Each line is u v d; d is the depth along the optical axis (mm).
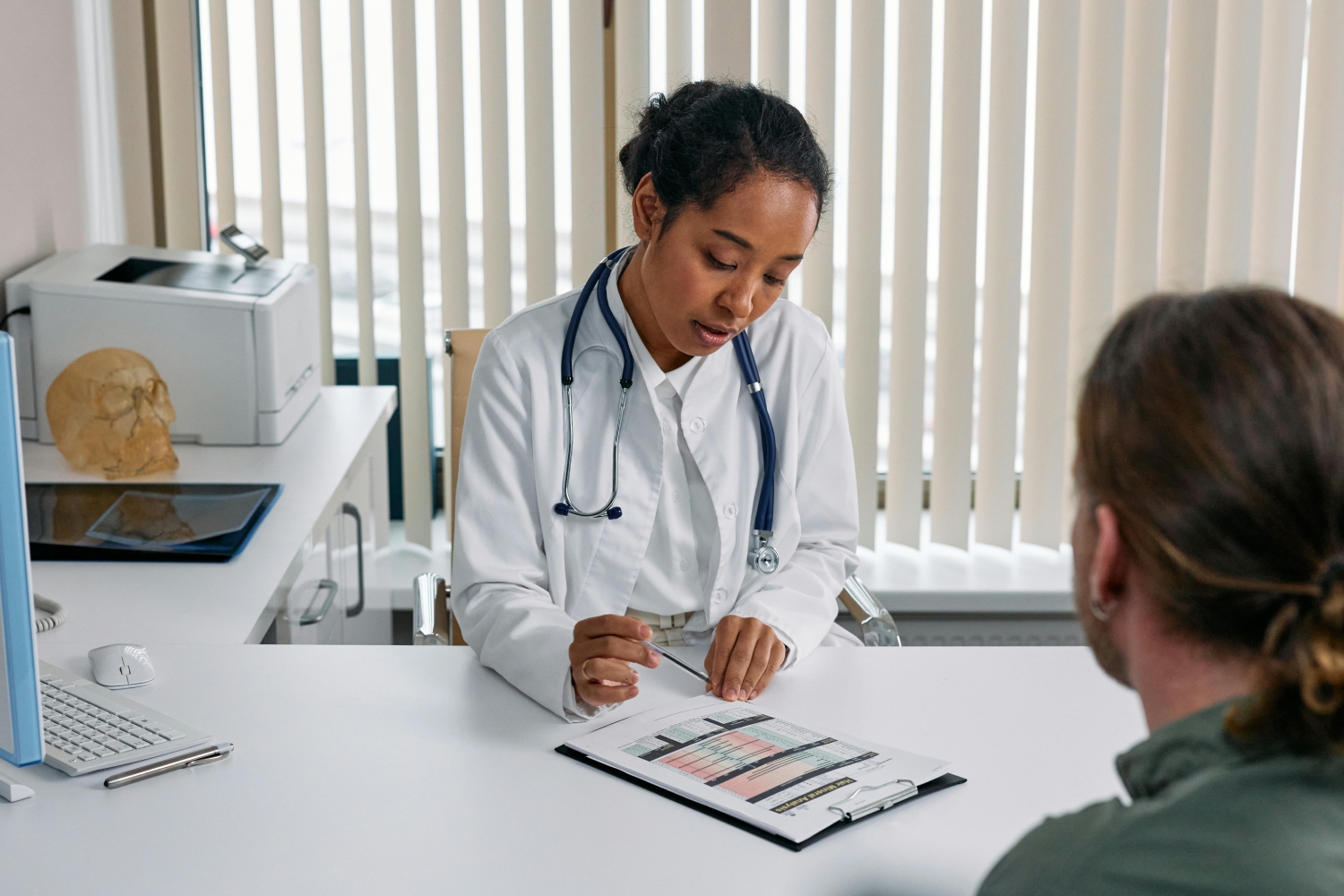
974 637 2553
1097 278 2471
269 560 1604
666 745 1104
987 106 2441
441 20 2438
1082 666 1324
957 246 2486
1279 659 487
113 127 2559
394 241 2592
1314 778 478
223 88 2480
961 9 2387
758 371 1506
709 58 2424
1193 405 494
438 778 1046
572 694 1158
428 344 2699
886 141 2492
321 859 914
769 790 1015
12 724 968
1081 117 2438
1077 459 574
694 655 1394
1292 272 2510
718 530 1454
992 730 1160
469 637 1334
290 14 2471
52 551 1582
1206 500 488
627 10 2461
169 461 1943
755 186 1213
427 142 2531
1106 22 2373
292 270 2279
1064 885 496
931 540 2674
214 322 2045
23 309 2064
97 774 1035
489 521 1399
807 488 1561
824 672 1300
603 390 1453
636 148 1364
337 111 2525
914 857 935
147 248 2373
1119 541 542
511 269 2551
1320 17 2412
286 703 1189
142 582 1521
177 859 911
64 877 885
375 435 2346
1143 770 535
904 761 1073
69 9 2396
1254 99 2424
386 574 2537
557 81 2486
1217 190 2479
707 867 913
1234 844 461
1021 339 2523
